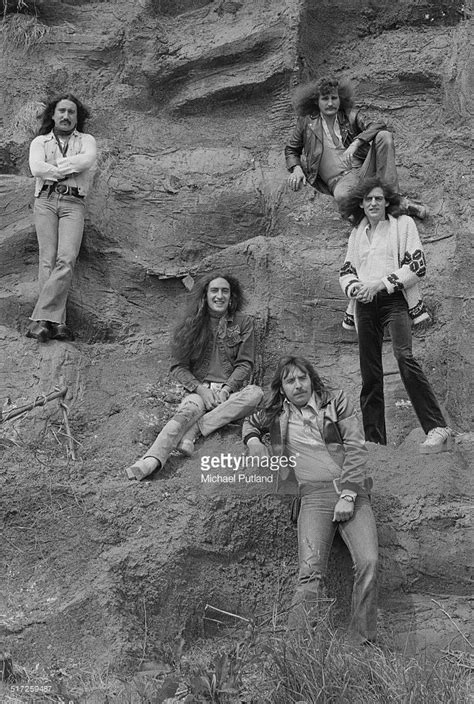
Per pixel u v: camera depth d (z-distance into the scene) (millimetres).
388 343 7387
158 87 9258
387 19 9469
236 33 9109
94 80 9211
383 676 4797
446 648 5480
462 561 5754
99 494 5918
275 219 8211
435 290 7516
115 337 7727
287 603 5770
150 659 5328
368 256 6621
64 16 9547
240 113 9141
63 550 5781
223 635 5672
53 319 7234
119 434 6621
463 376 7227
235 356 6680
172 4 9508
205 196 8289
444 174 8328
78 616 5449
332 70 9289
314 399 5895
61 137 7672
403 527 5852
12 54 9219
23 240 7855
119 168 8430
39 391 6879
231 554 5836
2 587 5672
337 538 5781
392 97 9078
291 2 9070
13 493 5918
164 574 5598
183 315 7242
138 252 8023
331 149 8195
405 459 6199
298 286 7586
